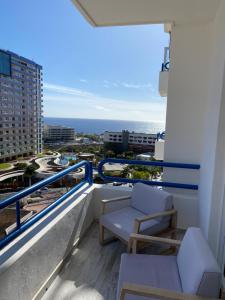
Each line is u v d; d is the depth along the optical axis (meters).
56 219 1.81
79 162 2.53
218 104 1.85
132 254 1.52
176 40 2.53
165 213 1.93
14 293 1.27
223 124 1.81
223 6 1.88
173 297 0.99
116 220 2.07
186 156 2.66
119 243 2.27
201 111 2.54
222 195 1.85
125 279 1.27
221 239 1.85
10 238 1.41
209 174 2.02
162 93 3.21
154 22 2.52
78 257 2.04
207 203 2.04
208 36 2.42
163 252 2.02
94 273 1.82
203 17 2.34
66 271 1.84
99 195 2.71
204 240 1.24
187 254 1.25
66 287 1.66
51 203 2.01
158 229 1.95
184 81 2.56
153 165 2.69
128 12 2.30
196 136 2.59
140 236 1.55
